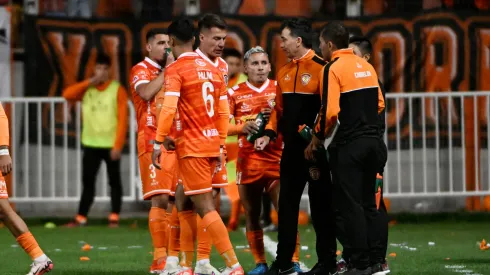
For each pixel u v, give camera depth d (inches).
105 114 1873.8
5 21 1958.7
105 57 1875.0
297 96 1147.9
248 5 1959.9
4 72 1950.1
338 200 1104.2
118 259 1389.0
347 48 1120.2
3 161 1144.2
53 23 1936.5
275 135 1192.8
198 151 1078.4
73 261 1365.7
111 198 1899.6
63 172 1952.5
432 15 1931.6
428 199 2031.3
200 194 1082.7
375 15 1939.0
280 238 1162.6
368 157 1099.3
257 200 1248.2
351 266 1122.7
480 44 1937.7
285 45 1154.0
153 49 1250.6
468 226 1850.4
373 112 1107.3
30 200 1937.7
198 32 1147.3
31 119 1930.4
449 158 1923.0
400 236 1688.0
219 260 1371.8
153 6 1962.4
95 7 1979.6
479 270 1232.8
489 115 1915.6
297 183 1158.3
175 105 1072.8
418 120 1923.0
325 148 1109.1
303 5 1961.1
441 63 1934.1
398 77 1939.0
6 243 1624.0
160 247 1230.9
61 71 1939.0
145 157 1231.5
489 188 1926.7
